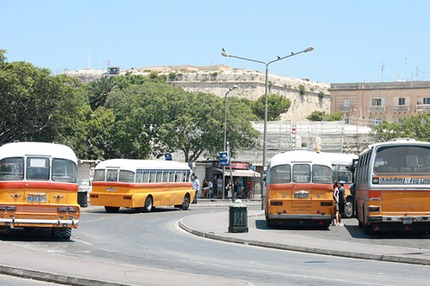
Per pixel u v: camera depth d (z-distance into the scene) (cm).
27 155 2650
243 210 3256
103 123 9744
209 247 2684
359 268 2070
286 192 3516
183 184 5416
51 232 2906
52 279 1691
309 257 2403
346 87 14588
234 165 8350
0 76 7200
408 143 3019
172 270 1911
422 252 2467
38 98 7600
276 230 3481
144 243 2789
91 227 3525
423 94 14012
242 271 1927
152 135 9206
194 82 18825
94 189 4822
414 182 2998
